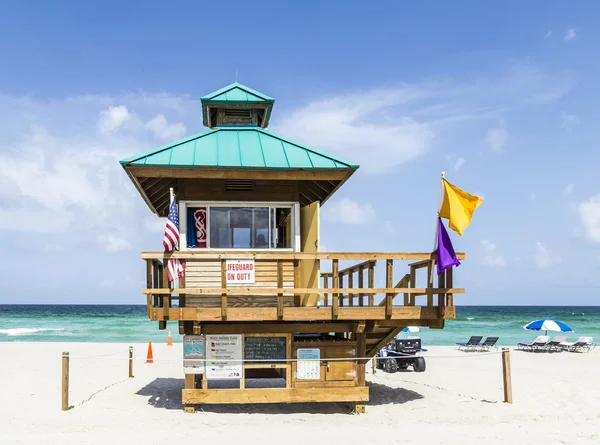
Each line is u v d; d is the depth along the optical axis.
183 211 13.93
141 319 92.25
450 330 69.31
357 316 13.35
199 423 12.79
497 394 17.48
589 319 102.44
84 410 14.46
